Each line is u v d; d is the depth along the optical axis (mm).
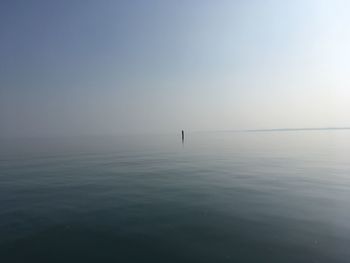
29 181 21438
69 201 15438
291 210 13195
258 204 14266
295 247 9344
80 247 9609
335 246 9383
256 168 26703
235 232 10680
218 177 22234
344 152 42406
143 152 48156
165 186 19109
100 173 25047
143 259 8719
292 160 32781
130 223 11859
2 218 12609
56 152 49594
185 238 10227
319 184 18938
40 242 10047
